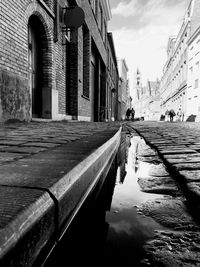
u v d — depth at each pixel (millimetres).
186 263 965
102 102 23906
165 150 3939
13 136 3871
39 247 920
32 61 8344
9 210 878
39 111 8891
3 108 5992
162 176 2428
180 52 37281
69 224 1284
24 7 7102
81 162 1872
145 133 8188
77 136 4172
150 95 85062
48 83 8930
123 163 3158
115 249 1061
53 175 1413
